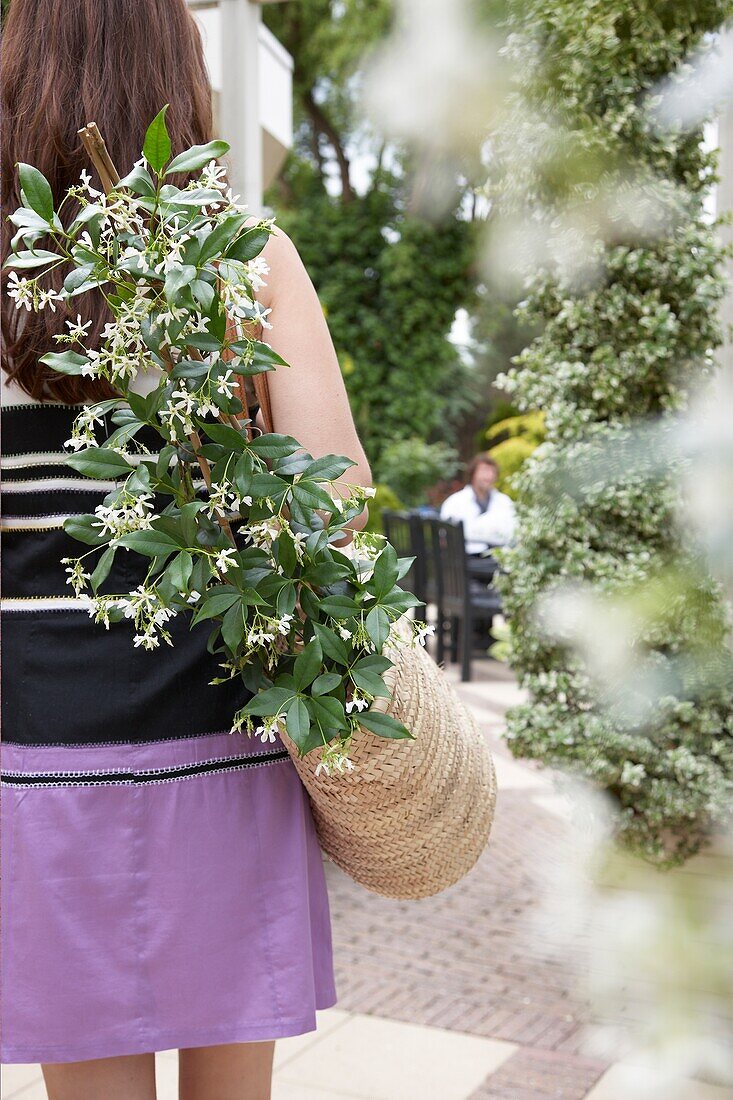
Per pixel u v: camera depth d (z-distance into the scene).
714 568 1.06
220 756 1.10
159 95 1.08
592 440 2.61
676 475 1.28
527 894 3.31
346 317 15.09
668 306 2.63
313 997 1.12
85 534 0.87
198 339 0.83
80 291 0.82
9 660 1.10
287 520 0.90
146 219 0.90
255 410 1.17
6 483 1.10
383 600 0.89
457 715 1.14
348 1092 2.20
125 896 1.06
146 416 0.86
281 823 1.12
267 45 3.95
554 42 2.35
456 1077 2.25
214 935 1.08
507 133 2.24
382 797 1.06
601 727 2.60
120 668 1.08
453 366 15.19
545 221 2.38
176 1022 1.07
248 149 3.33
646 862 2.51
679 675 1.28
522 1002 2.58
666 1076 1.15
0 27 1.09
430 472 13.89
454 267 14.77
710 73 1.59
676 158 2.53
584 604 2.35
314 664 0.88
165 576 0.86
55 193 1.06
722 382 2.62
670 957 1.04
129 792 1.07
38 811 1.07
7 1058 1.06
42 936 1.06
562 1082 2.21
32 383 1.07
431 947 2.97
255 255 0.84
